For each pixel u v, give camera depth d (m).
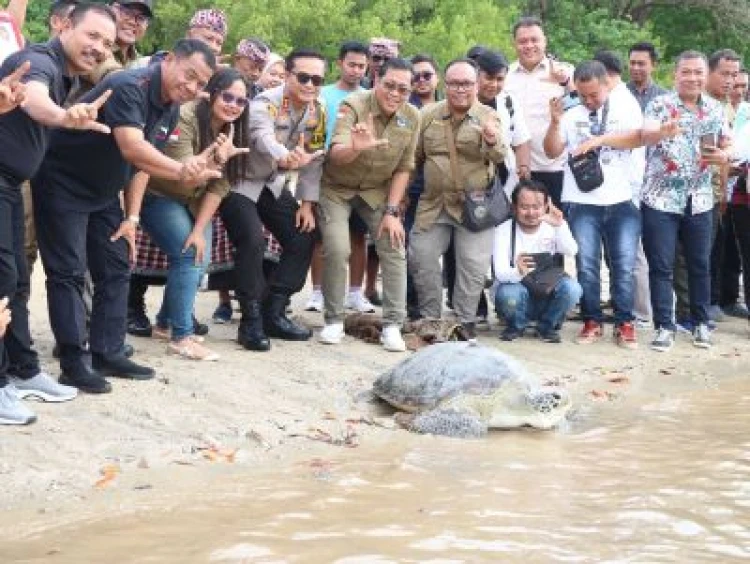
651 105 7.98
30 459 4.48
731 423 5.88
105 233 5.68
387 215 7.22
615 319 8.12
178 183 6.10
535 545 3.74
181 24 22.06
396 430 5.48
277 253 7.67
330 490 4.37
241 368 6.36
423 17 25.88
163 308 7.05
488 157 7.46
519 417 5.56
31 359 5.26
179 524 3.88
